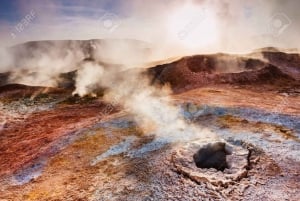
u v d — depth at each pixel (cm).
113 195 1619
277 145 1973
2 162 2650
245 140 2091
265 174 1656
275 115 2598
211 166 1909
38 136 3325
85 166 2069
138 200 1534
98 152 2256
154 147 2153
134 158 2031
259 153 1898
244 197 1459
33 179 2061
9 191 1945
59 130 3341
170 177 1700
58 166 2170
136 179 1747
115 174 1853
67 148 2462
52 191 1803
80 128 2959
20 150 2908
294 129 2241
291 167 1692
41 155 2470
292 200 1407
